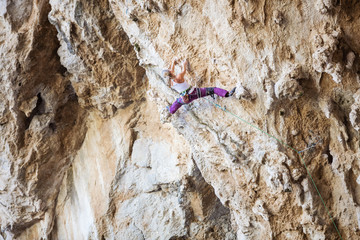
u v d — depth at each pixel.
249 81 7.45
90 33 10.46
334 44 6.66
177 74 8.28
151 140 12.55
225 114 8.06
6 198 14.17
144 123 12.64
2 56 11.55
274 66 7.18
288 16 6.94
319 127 7.57
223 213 12.48
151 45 8.44
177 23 7.78
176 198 12.41
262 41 7.18
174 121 8.78
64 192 14.58
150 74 8.95
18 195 14.04
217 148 8.53
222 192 8.95
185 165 11.66
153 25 8.17
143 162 12.55
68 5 9.98
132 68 11.55
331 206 7.70
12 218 14.75
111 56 11.16
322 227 7.73
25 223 15.06
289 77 6.99
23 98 12.29
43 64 11.96
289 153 7.70
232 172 8.47
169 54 8.22
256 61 7.30
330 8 6.64
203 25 7.59
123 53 10.98
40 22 11.12
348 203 7.52
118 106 12.40
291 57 7.13
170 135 12.05
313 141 7.61
